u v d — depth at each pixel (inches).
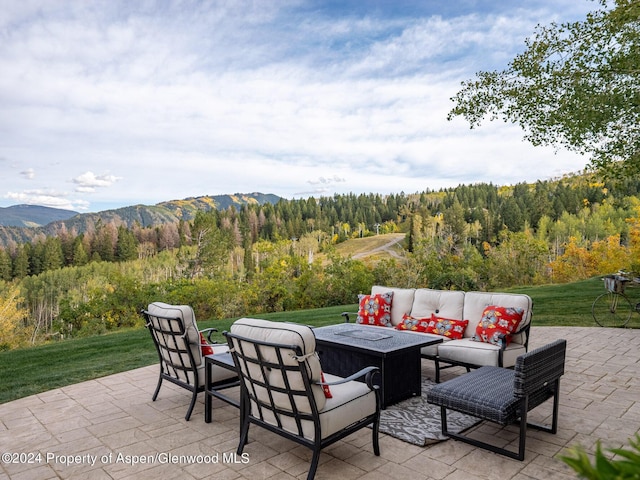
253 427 131.3
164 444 119.9
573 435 120.4
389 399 145.6
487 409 104.7
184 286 707.4
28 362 241.1
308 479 94.6
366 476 99.7
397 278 687.7
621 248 536.1
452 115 343.3
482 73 325.1
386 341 155.8
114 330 679.1
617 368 187.2
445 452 111.4
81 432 129.6
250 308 701.3
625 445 113.7
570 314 335.3
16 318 1007.0
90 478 102.1
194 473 103.2
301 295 707.4
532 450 111.7
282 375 94.6
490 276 660.7
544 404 144.6
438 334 181.8
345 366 160.1
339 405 99.6
